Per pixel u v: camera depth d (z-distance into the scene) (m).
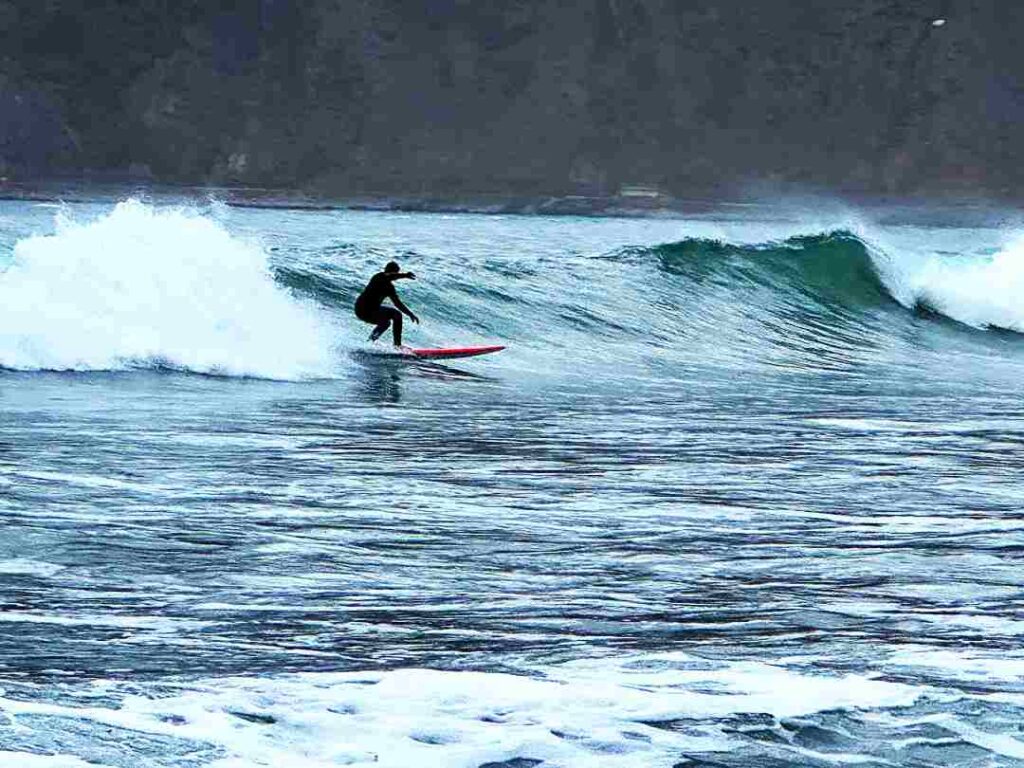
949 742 13.63
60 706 14.03
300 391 46.47
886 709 14.54
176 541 22.86
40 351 48.31
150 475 29.22
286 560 21.78
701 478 30.89
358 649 16.80
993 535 24.80
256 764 12.75
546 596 19.81
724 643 17.25
